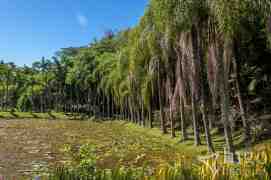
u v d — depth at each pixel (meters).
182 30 17.61
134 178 4.69
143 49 28.45
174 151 17.64
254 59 21.77
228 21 12.91
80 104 75.62
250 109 22.98
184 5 15.68
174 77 26.42
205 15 16.08
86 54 67.56
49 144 21.70
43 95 80.00
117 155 15.67
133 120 45.06
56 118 65.19
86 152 8.68
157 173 4.54
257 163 4.58
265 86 23.11
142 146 19.91
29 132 31.88
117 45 67.44
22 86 83.69
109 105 61.28
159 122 36.53
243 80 22.75
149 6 23.81
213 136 22.08
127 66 39.44
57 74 77.75
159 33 23.84
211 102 24.05
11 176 11.58
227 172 4.40
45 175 10.96
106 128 38.56
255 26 16.39
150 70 28.88
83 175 4.80
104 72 57.62
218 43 14.93
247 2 12.51
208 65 16.78
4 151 18.38
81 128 38.22
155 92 33.66
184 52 19.11
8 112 71.38
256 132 18.19
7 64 84.25
